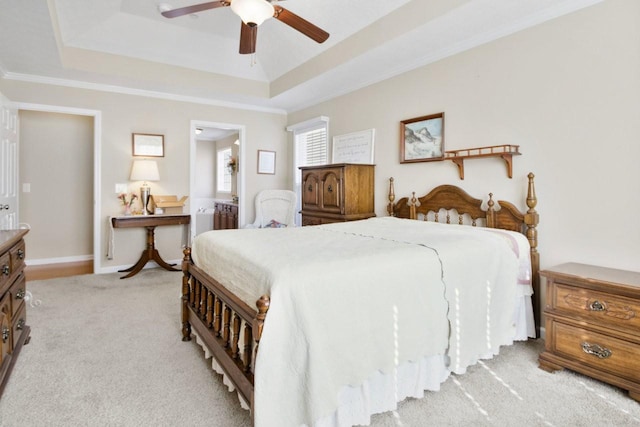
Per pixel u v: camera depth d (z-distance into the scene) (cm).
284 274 148
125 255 472
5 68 376
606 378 191
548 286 215
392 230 270
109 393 189
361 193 390
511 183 279
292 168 568
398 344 171
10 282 205
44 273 454
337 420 154
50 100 412
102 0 337
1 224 337
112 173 452
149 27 392
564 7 244
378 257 176
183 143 496
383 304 166
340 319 152
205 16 382
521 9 250
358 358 156
